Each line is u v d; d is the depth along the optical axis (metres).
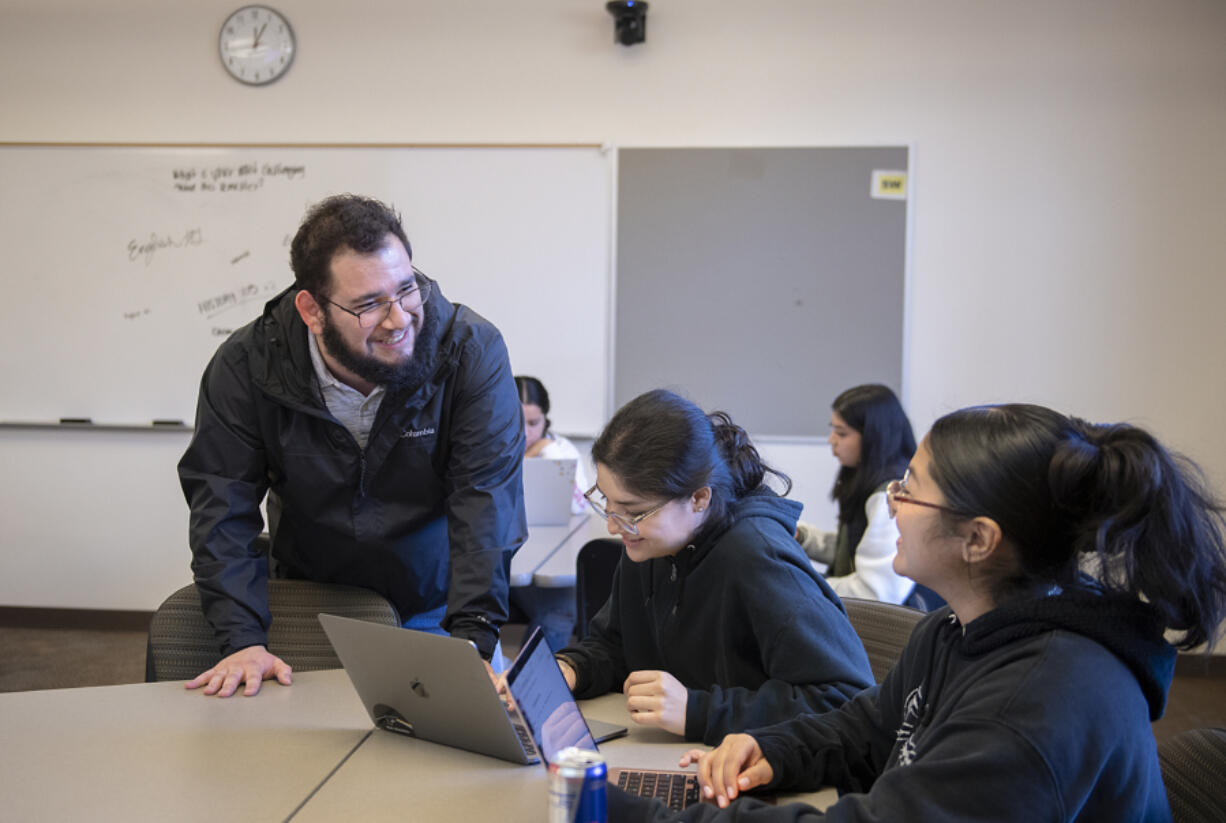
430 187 4.55
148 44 4.62
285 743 1.39
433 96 4.54
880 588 2.70
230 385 1.83
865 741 1.33
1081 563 1.08
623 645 1.75
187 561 4.71
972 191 4.36
